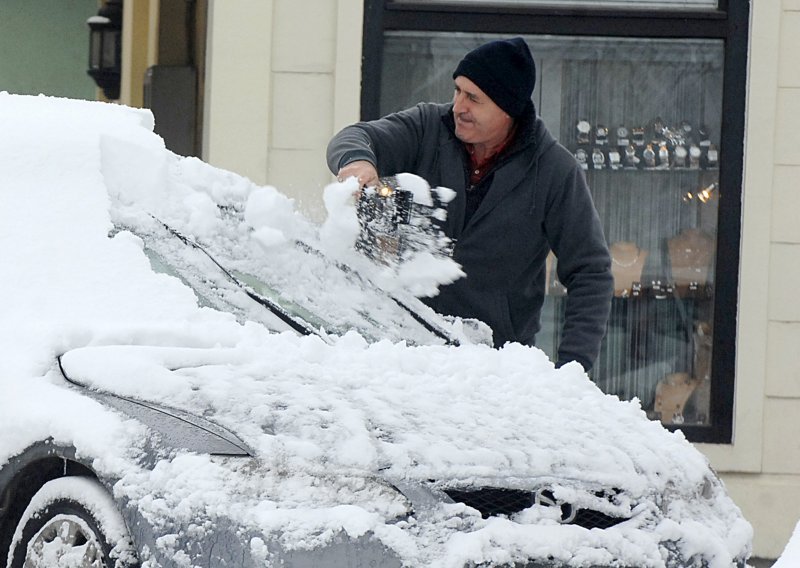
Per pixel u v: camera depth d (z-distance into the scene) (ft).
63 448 28.53
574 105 62.28
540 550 26.58
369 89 60.75
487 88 41.01
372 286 37.68
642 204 62.28
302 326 34.30
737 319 60.23
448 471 27.30
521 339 43.73
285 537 25.27
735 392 60.13
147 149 36.37
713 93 61.98
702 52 61.93
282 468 26.43
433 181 42.73
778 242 59.72
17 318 31.83
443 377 31.91
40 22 112.37
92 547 27.76
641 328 62.28
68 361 30.19
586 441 29.84
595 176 62.44
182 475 26.61
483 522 26.58
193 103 72.38
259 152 59.98
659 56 62.08
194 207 35.73
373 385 30.30
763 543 59.52
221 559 25.63
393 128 42.39
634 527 28.30
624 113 62.28
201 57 70.38
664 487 29.63
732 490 59.72
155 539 26.48
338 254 37.63
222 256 35.32
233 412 28.02
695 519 29.63
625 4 61.72
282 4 59.93
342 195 37.19
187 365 29.99
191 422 27.66
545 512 27.58
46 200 34.32
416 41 61.41
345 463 26.78
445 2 61.26
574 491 27.96
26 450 29.17
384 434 27.94
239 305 34.06
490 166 42.55
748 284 59.77
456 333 37.68
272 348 31.65
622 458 29.53
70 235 33.71
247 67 59.88
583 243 43.14
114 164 35.65
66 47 112.57
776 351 59.77
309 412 28.14
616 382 62.28
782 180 59.72
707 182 62.03
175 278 33.68
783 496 59.67
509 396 31.53
